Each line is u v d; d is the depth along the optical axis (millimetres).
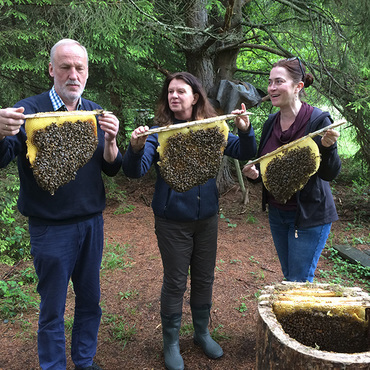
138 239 5613
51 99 2369
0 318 3520
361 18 5891
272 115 2877
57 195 2326
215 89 6465
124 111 7480
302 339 2182
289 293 2223
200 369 2809
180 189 2393
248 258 4965
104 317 3512
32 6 5379
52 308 2414
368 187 8125
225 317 3518
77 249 2463
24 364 2869
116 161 2570
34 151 2070
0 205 4684
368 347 2061
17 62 5148
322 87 6480
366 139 7191
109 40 5453
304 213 2592
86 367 2619
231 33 6223
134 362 2898
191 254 2828
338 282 4281
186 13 6711
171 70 7832
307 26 6586
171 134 2324
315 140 2498
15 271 4547
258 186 8180
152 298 3875
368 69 6520
